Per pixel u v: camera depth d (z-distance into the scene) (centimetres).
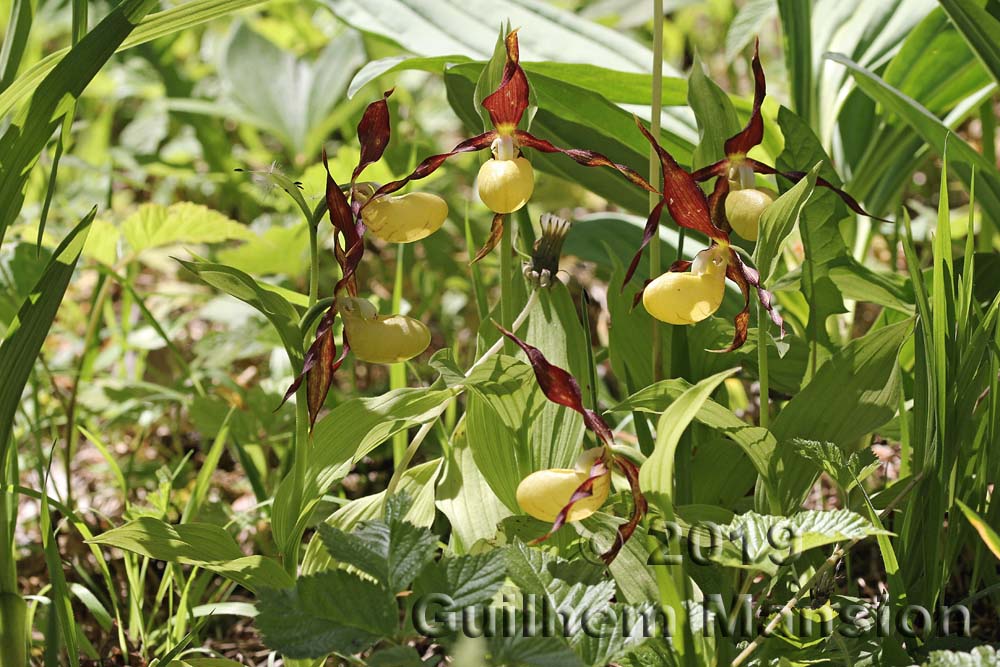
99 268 128
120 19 100
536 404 106
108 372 147
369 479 130
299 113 191
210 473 115
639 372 113
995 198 118
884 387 104
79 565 121
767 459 104
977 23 113
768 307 100
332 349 101
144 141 201
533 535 106
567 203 187
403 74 220
